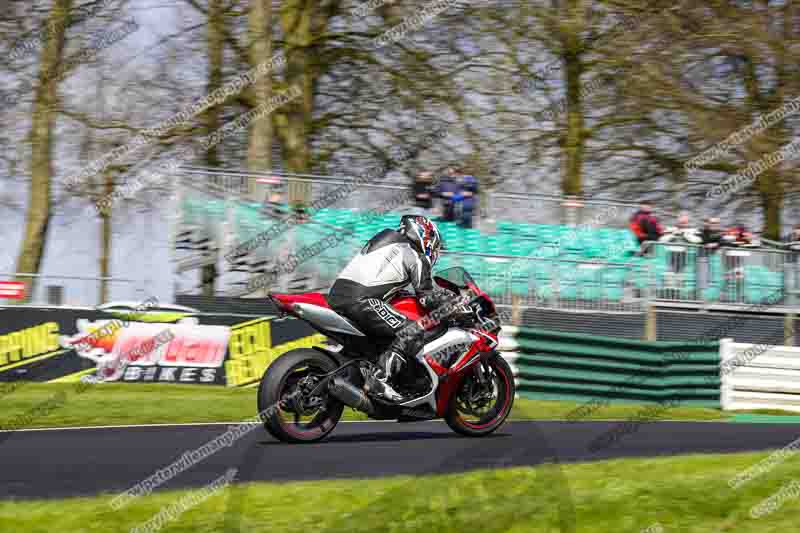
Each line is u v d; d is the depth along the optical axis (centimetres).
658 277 1950
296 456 855
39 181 2412
